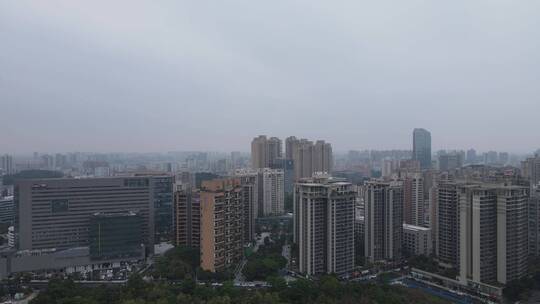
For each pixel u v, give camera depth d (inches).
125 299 7859.3
